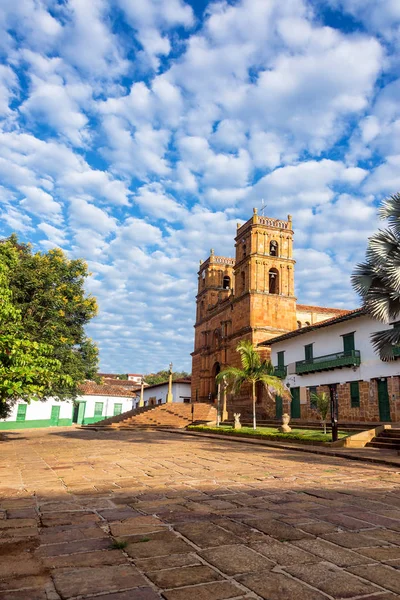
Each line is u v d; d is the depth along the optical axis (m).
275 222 42.31
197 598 3.02
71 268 24.83
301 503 6.17
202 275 54.44
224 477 8.62
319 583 3.29
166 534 4.57
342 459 12.75
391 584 3.28
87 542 4.29
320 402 19.66
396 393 23.47
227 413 34.56
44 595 3.05
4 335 11.30
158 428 31.27
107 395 50.97
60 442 19.69
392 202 14.79
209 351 48.16
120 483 7.89
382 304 14.62
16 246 24.36
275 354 36.50
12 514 5.47
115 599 3.00
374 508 5.89
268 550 4.06
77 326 25.12
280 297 40.16
